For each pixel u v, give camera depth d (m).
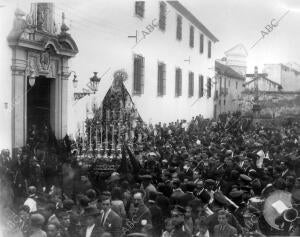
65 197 11.06
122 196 9.69
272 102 30.67
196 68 38.31
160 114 29.88
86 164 14.21
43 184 13.02
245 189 9.77
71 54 19.05
